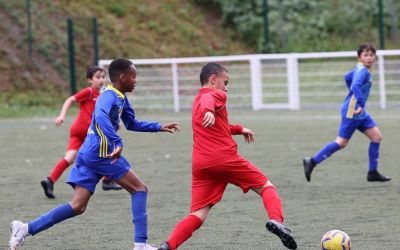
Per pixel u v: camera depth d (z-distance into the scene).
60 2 60.28
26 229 13.33
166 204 18.95
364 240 14.34
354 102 21.12
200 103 12.94
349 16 65.00
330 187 20.97
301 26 63.66
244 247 14.11
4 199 20.27
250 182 13.05
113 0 62.81
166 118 45.22
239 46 62.84
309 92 52.22
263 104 50.09
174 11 64.31
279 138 33.38
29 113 49.25
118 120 13.60
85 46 57.59
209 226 16.11
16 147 32.75
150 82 52.56
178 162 26.94
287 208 18.02
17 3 57.78
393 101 49.19
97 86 20.72
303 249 13.77
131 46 59.28
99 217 17.50
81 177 13.55
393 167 24.36
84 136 20.62
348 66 51.84
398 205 18.03
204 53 61.19
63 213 13.46
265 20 59.41
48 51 55.75
